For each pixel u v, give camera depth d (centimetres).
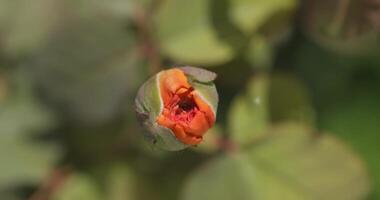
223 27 46
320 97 51
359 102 51
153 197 48
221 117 47
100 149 49
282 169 46
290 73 49
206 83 36
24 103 50
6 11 49
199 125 35
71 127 49
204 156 48
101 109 48
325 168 46
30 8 49
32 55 48
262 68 48
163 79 36
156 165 48
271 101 47
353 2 45
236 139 46
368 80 51
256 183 47
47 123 49
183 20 46
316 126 51
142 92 36
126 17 46
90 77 47
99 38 47
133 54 47
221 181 47
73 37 47
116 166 49
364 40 48
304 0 46
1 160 50
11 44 49
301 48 50
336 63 51
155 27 46
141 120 36
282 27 46
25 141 50
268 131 46
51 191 49
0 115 50
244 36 46
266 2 46
